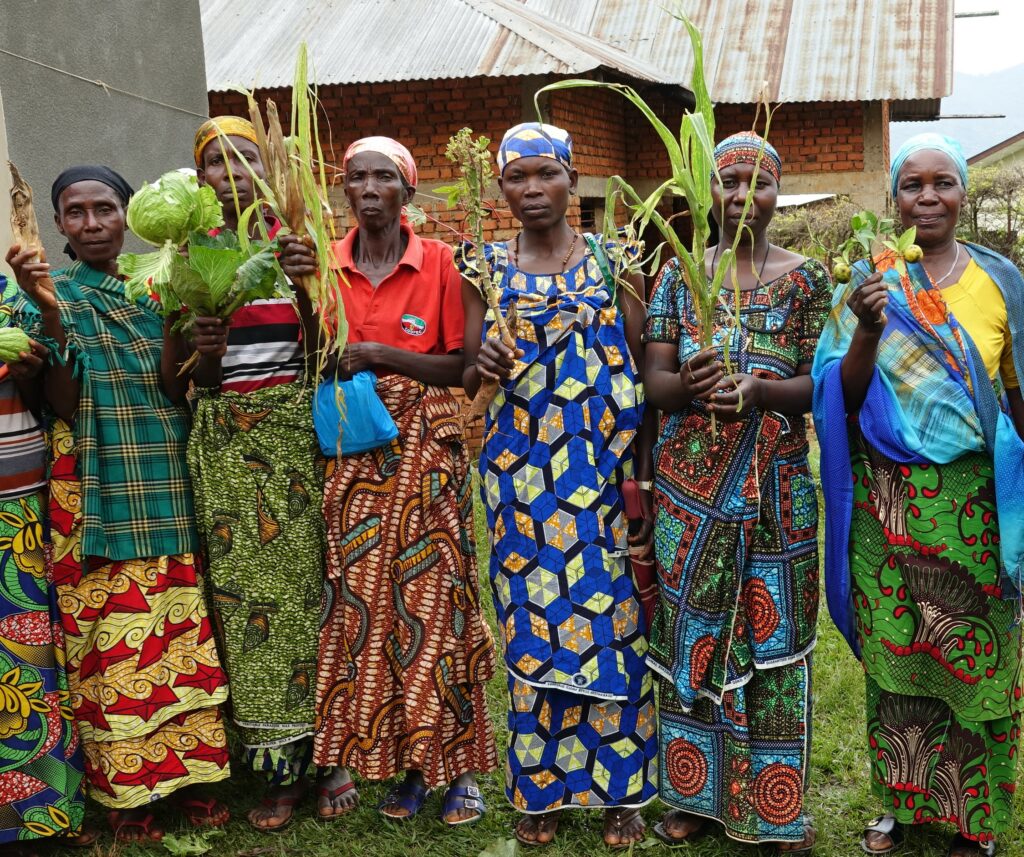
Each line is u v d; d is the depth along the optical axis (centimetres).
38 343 313
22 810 328
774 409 314
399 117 958
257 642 342
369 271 348
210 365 328
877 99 1052
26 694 326
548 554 325
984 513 305
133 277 310
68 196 329
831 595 326
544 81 930
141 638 334
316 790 371
